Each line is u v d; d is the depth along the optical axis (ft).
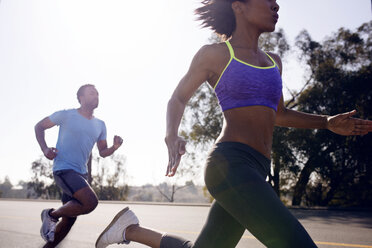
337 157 60.13
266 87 5.79
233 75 5.71
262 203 4.84
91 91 11.66
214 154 5.52
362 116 59.21
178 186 100.94
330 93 59.62
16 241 15.39
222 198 5.25
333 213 31.65
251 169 5.24
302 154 59.72
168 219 26.66
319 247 14.23
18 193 149.89
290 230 4.62
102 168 111.86
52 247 11.14
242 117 5.66
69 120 11.37
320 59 63.62
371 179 60.29
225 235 5.69
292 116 7.17
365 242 15.39
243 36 6.12
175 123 5.64
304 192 67.21
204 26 6.59
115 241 7.63
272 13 6.10
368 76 59.88
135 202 55.98
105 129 12.45
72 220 11.29
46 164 123.24
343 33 63.52
